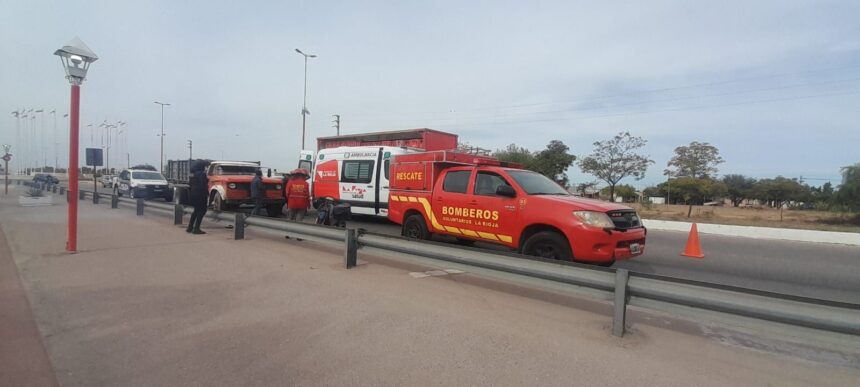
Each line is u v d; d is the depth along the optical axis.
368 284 6.21
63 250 8.50
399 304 5.28
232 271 6.89
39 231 11.12
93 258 7.81
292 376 3.49
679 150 37.94
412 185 9.48
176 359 3.80
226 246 9.15
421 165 9.25
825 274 9.02
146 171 27.08
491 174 7.94
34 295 5.59
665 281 4.22
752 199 52.22
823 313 3.49
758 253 11.64
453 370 3.59
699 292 4.02
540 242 6.89
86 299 5.43
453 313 5.00
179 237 10.27
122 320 4.71
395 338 4.24
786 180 50.28
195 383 3.40
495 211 7.57
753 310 3.74
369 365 3.68
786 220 22.06
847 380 3.62
